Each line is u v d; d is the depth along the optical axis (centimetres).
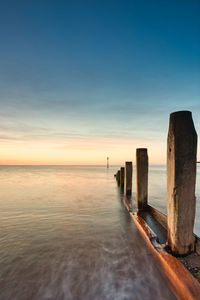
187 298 224
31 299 263
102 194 1127
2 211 726
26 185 1575
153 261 352
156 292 272
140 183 631
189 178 289
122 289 282
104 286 288
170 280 270
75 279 305
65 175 3042
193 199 294
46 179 2214
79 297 267
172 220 305
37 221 605
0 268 336
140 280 300
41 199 964
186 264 279
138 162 629
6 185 1570
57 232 511
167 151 310
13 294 272
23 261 361
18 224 576
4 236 483
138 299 261
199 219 693
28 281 301
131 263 349
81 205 831
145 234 432
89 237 477
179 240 297
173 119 293
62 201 916
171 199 302
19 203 868
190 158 287
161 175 3284
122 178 1248
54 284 294
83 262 356
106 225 566
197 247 302
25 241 453
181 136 283
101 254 386
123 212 714
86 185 1590
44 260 364
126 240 454
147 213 609
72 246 425
